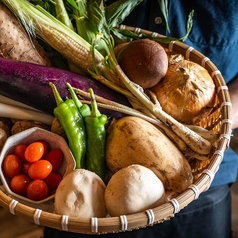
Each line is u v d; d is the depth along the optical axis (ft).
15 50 2.47
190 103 2.44
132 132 2.24
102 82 2.52
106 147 2.33
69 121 2.26
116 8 2.76
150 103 2.40
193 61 2.77
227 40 3.10
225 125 2.35
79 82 2.45
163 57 2.46
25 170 2.25
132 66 2.46
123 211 1.97
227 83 3.34
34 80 2.35
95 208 2.02
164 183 2.24
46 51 2.75
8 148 2.26
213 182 3.41
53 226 1.92
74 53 2.57
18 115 2.42
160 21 3.04
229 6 3.00
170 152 2.25
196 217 3.46
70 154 2.24
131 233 3.44
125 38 2.86
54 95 2.32
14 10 2.47
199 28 3.09
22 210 1.94
